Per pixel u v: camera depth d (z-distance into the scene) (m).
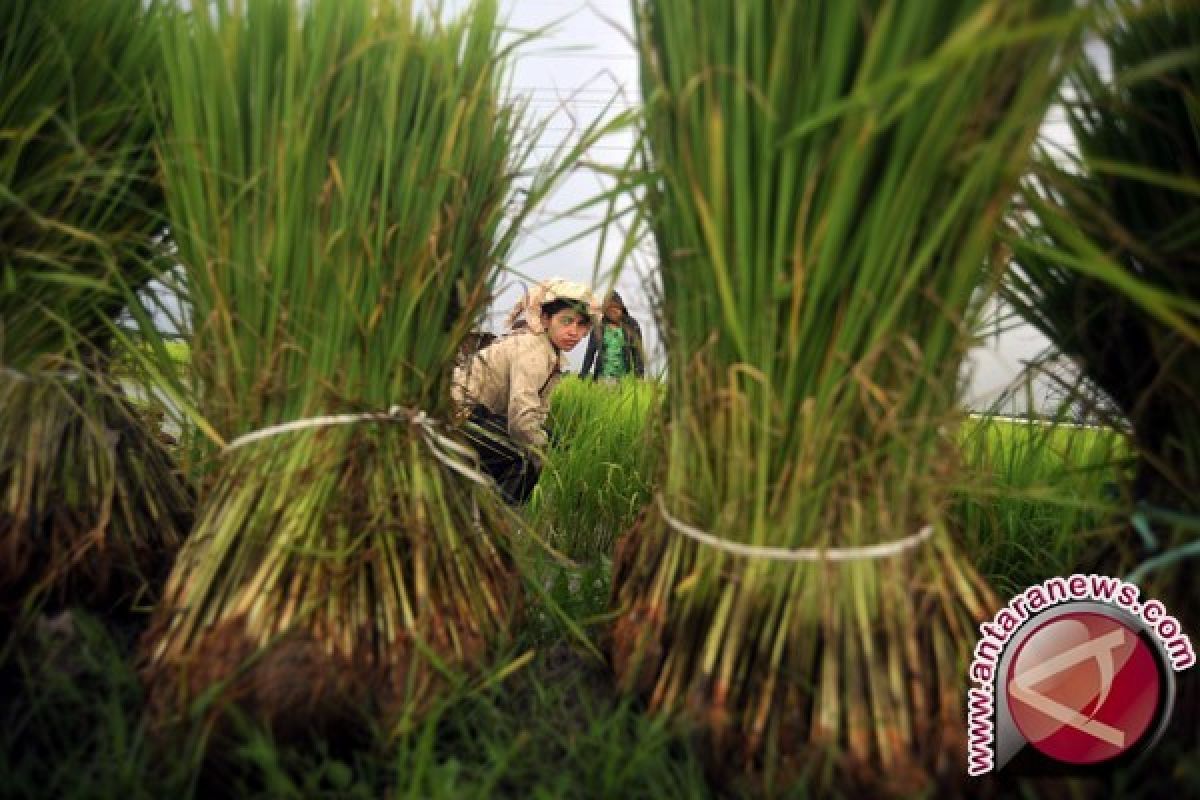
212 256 0.86
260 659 0.75
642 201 0.77
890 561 0.69
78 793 0.68
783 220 0.64
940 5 0.57
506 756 0.72
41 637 0.85
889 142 0.61
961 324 0.66
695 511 0.75
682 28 0.68
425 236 0.88
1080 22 0.49
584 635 0.99
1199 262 0.69
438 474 0.93
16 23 0.88
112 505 0.99
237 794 0.74
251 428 0.88
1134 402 0.79
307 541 0.81
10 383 0.94
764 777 0.67
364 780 0.74
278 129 0.83
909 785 0.64
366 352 0.87
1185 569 0.72
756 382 0.70
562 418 2.59
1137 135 0.73
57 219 0.94
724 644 0.71
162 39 0.84
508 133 1.01
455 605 0.87
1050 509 1.32
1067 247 0.79
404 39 0.81
